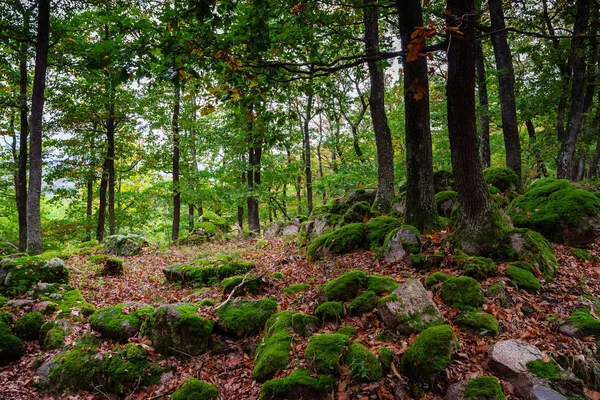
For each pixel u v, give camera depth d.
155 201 25.36
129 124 19.33
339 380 4.11
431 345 4.16
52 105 16.48
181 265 9.70
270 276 8.01
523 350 4.09
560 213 7.84
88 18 13.80
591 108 16.81
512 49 17.34
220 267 8.99
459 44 6.20
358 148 22.22
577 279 6.27
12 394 4.83
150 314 5.83
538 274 6.16
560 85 15.02
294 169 22.69
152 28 5.05
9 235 21.72
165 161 22.34
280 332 5.26
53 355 5.48
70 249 15.97
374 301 5.51
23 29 12.16
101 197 19.59
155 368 5.10
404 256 7.19
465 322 4.85
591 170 21.52
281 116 6.78
